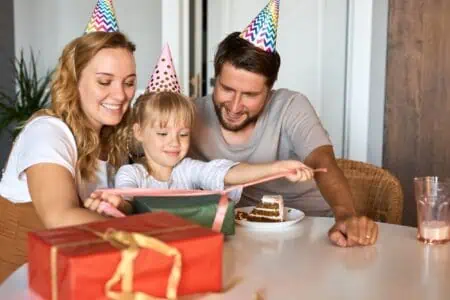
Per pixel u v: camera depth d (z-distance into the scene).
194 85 3.35
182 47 3.21
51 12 3.62
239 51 1.68
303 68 3.37
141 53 3.49
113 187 1.58
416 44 3.18
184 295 0.99
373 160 3.28
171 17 3.18
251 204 1.87
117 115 1.49
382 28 3.19
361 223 1.34
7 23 3.63
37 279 0.98
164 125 1.58
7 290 1.04
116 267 0.90
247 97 1.73
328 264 1.19
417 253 1.27
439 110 3.20
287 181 1.87
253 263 1.20
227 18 3.41
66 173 1.34
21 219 1.44
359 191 2.03
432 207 1.34
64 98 1.45
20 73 3.41
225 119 1.79
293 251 1.28
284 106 1.84
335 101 3.32
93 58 1.43
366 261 1.21
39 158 1.33
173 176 1.63
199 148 1.85
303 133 1.80
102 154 1.58
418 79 3.20
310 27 3.33
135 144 1.70
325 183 1.66
